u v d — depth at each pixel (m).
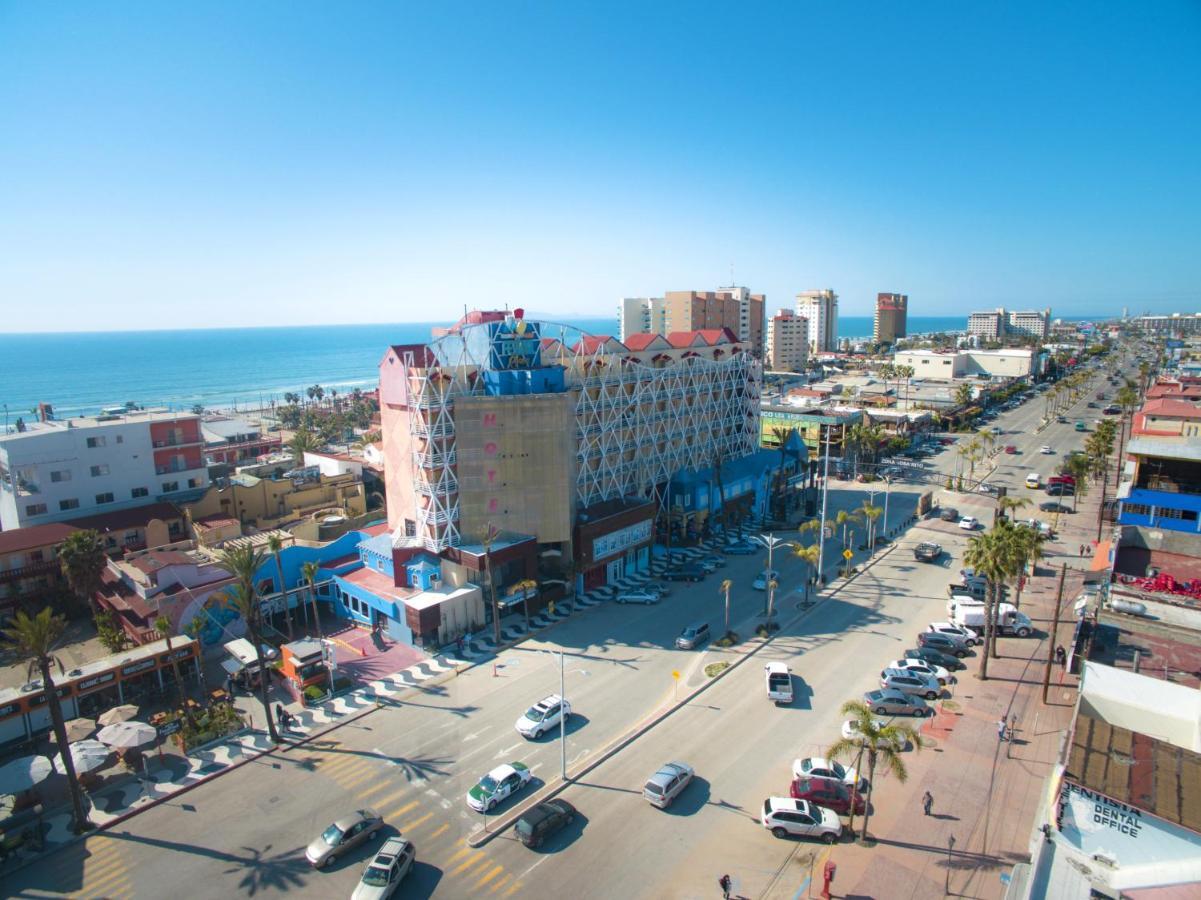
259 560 58.91
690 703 57.06
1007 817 42.75
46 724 53.44
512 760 49.88
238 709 58.16
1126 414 190.62
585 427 86.12
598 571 83.31
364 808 45.31
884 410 184.75
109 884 39.47
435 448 73.69
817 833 40.78
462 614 70.81
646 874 38.72
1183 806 32.69
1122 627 54.94
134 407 188.75
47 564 77.06
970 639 67.75
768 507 116.50
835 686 59.50
